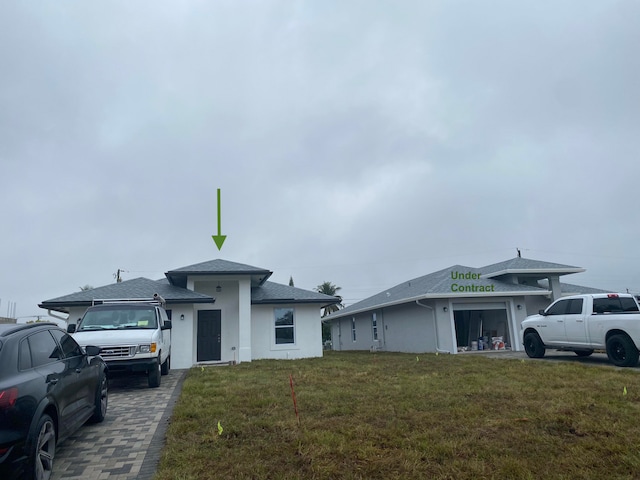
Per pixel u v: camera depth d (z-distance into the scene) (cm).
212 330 1914
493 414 679
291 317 1994
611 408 698
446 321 2116
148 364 1032
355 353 2355
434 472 466
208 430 619
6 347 434
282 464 490
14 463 390
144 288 1720
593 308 1353
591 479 445
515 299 2220
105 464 517
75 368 582
